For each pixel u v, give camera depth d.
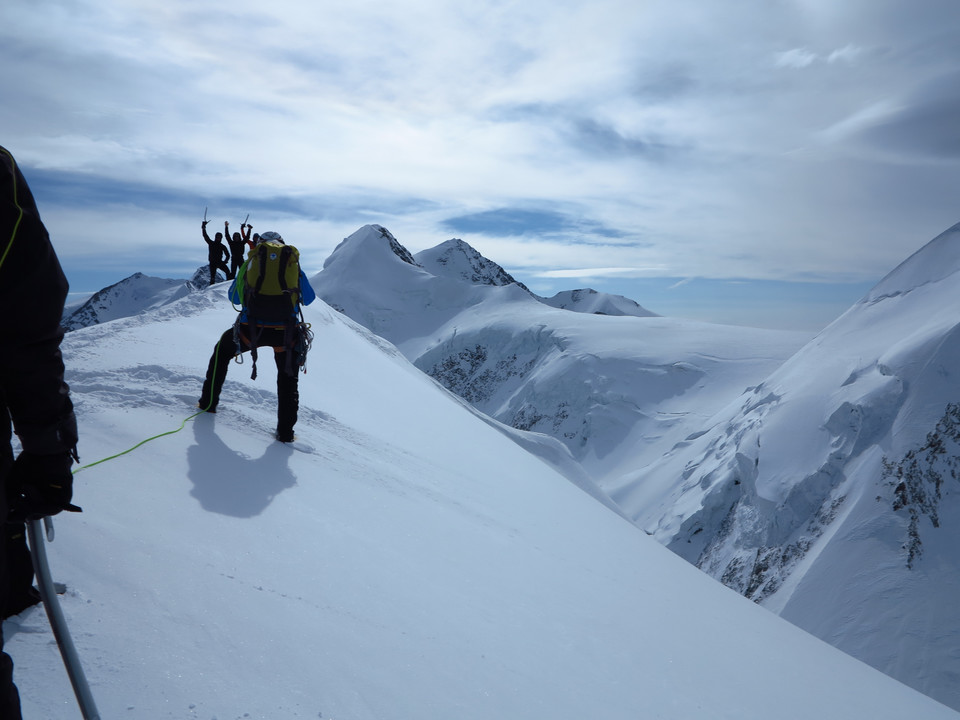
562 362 136.50
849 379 69.44
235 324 5.30
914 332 71.56
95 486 3.44
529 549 5.67
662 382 121.44
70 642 1.40
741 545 60.53
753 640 5.29
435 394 15.54
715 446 79.12
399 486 5.80
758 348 129.00
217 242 12.12
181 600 2.60
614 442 112.19
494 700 2.76
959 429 55.62
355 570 3.62
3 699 1.19
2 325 1.19
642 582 6.13
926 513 51.47
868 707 4.49
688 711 3.41
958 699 38.50
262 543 3.49
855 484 57.09
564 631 3.96
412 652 2.90
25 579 2.20
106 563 2.67
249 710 2.10
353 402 9.59
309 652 2.57
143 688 2.03
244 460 4.68
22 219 1.18
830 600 47.78
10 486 1.35
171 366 6.20
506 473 9.39
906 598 45.44
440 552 4.56
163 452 4.29
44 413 1.30
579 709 2.98
